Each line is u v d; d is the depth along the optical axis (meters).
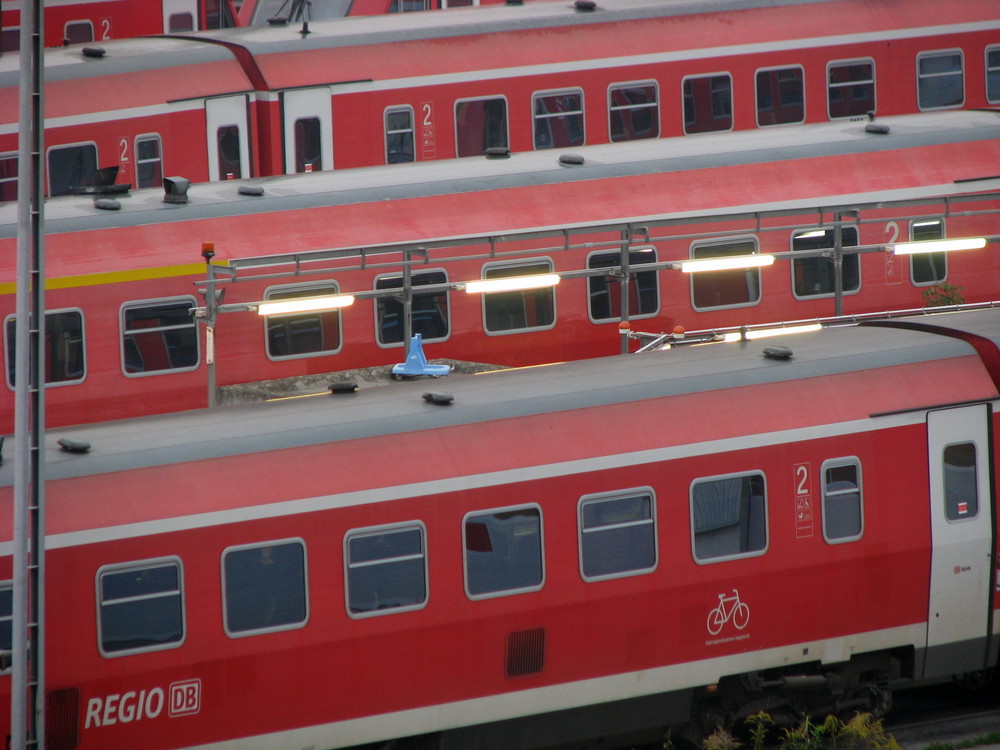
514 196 76.81
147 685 47.12
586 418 53.31
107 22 116.00
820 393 56.22
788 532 54.91
